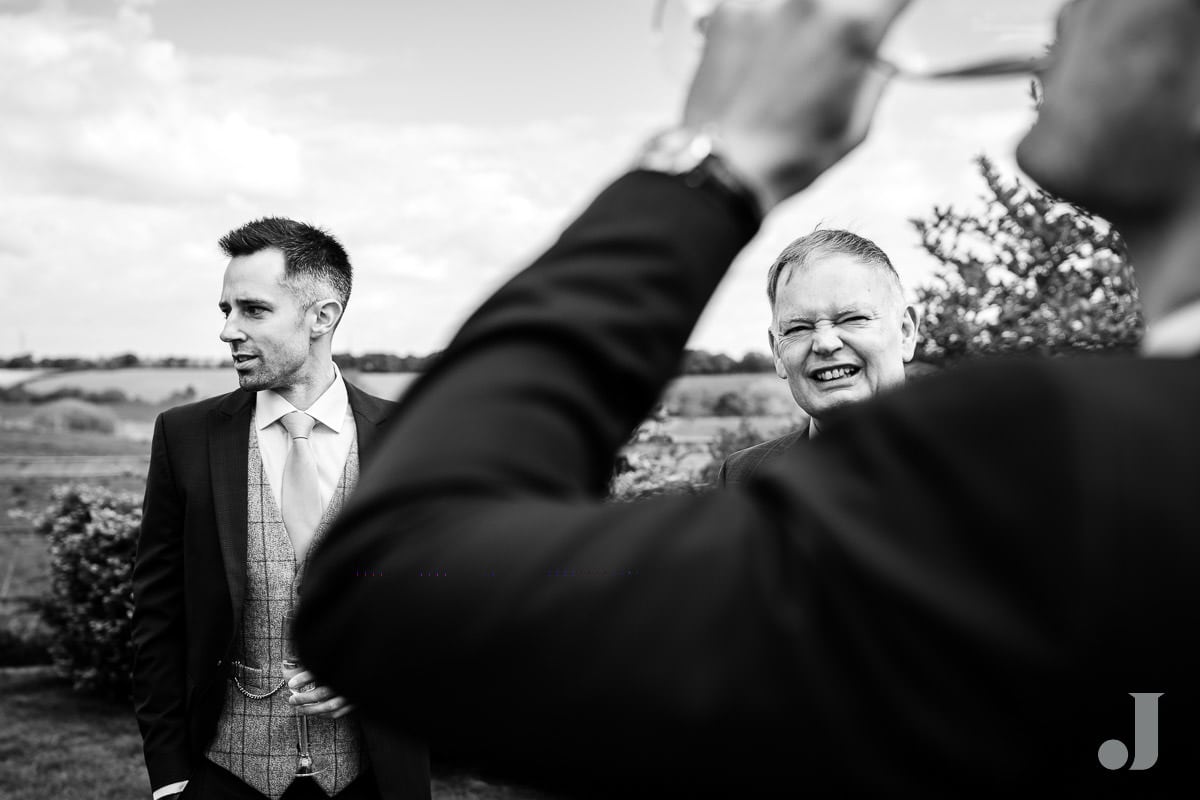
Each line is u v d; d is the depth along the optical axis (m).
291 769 2.95
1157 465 0.46
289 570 3.01
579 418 0.53
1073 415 0.47
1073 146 0.57
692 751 0.46
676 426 7.09
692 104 0.61
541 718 0.48
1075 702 0.44
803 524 0.48
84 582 7.92
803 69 0.58
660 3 0.62
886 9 0.57
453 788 6.32
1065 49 0.58
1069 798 0.46
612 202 0.58
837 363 2.70
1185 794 0.45
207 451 3.09
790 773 0.45
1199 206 0.55
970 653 0.44
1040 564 0.45
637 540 0.50
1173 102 0.54
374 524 0.52
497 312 0.56
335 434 3.17
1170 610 0.44
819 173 0.59
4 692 8.30
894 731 0.45
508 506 0.51
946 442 0.48
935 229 4.22
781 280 2.79
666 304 0.55
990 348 4.06
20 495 9.73
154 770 2.93
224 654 2.97
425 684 0.49
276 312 3.08
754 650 0.46
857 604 0.46
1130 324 3.99
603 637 0.48
